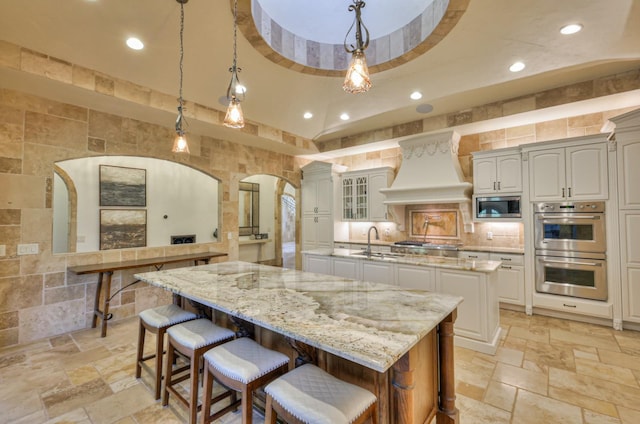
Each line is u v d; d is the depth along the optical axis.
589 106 3.66
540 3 2.34
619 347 2.98
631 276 3.35
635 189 3.31
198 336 1.92
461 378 2.46
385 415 1.43
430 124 4.67
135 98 3.41
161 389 2.27
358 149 5.93
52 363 2.74
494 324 3.03
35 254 3.24
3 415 2.03
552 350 2.94
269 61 3.32
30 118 3.20
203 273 2.62
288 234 12.73
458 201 4.61
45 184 3.29
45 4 2.32
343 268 3.87
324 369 1.67
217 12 2.48
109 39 2.76
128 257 3.94
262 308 1.66
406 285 3.32
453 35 2.78
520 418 1.99
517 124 4.37
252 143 5.31
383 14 3.17
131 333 3.45
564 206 3.75
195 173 7.00
